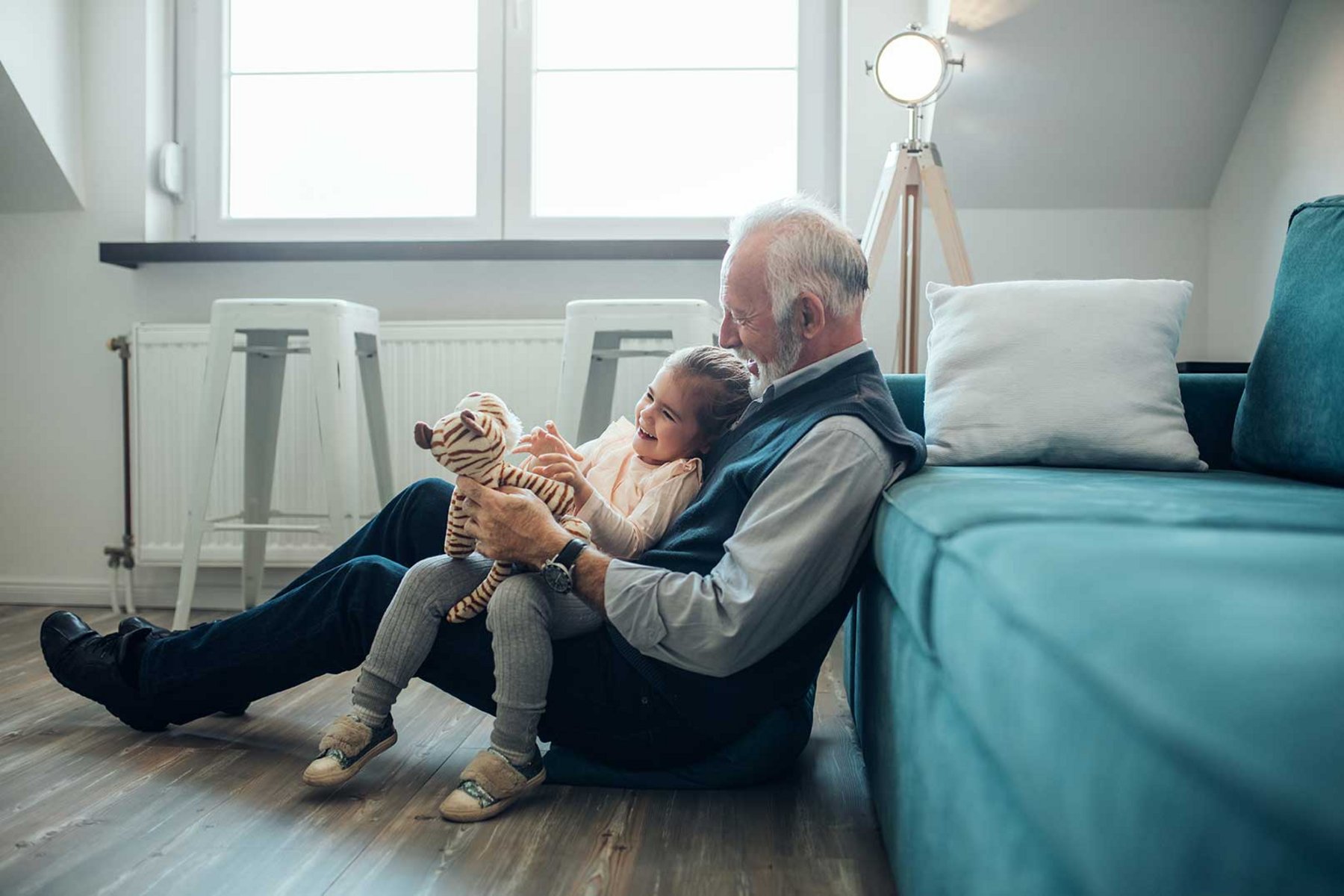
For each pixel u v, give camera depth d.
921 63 2.33
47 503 3.08
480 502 1.29
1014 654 0.52
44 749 1.59
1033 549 0.60
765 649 1.25
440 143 3.09
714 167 3.06
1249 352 2.55
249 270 3.03
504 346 2.87
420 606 1.38
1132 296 1.72
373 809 1.34
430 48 3.08
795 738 1.45
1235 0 2.33
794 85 3.03
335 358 2.43
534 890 1.11
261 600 2.82
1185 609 0.41
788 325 1.34
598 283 2.99
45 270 3.06
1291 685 0.31
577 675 1.37
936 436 1.70
